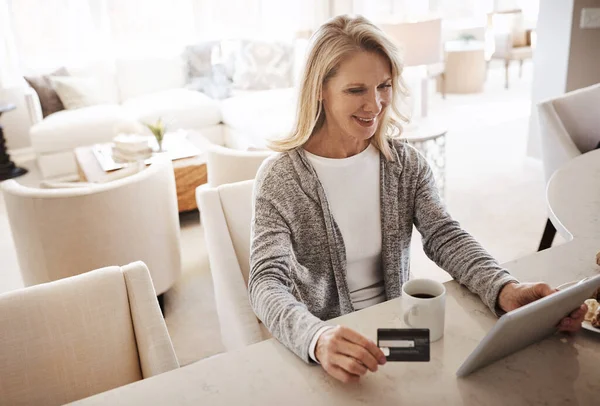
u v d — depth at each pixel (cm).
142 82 535
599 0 367
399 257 135
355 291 135
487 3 693
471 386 89
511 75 766
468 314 109
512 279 109
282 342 103
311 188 125
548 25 393
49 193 229
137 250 249
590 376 90
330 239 127
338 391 90
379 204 133
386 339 89
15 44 505
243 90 539
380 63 118
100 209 234
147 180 245
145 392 93
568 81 389
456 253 121
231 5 574
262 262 116
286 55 535
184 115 489
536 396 86
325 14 616
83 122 459
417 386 90
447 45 678
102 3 526
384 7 625
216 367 98
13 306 113
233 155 269
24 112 523
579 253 130
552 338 100
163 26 553
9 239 367
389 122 132
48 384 114
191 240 350
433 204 133
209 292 288
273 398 89
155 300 123
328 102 122
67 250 237
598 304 108
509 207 362
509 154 460
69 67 512
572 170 188
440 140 493
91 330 118
